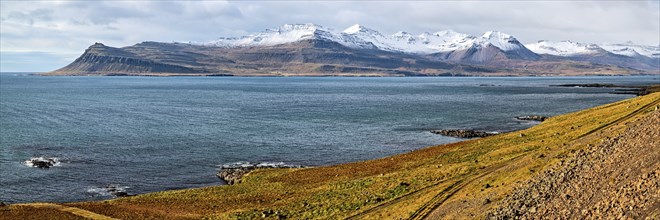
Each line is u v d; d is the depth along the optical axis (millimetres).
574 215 31844
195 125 159125
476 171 62656
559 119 110750
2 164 98500
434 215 48281
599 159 38031
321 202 62500
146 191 81375
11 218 59219
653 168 28656
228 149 116500
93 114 192625
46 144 121375
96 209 64500
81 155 108375
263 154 110562
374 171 80125
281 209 61344
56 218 59500
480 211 43750
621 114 85938
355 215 54781
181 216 60969
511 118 171250
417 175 67875
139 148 117500
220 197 70750
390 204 56125
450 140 126625
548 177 42312
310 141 126938
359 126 154375
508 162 63406
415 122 163125
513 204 40594
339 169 85000
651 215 24516
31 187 82875
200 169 96438
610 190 30922
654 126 35000
